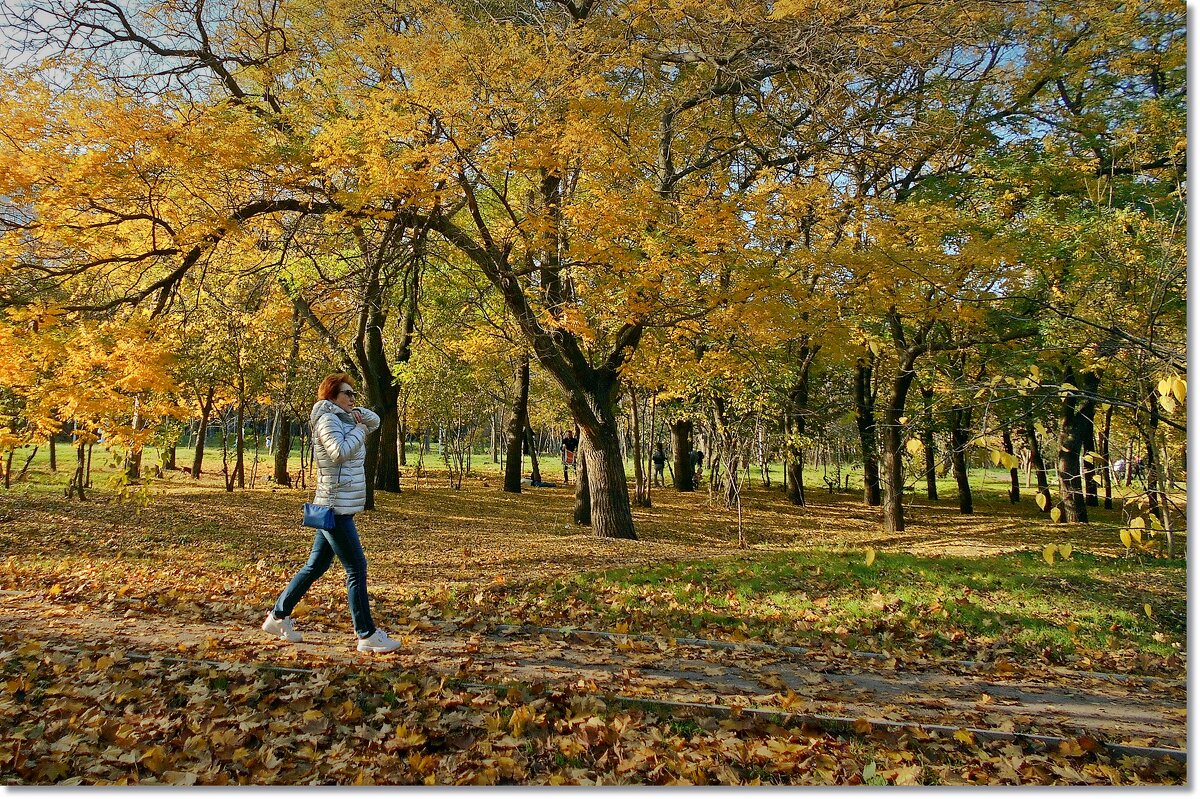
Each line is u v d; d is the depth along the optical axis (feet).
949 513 73.00
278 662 14.58
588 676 14.74
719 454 55.88
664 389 60.75
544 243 35.47
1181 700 15.72
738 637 21.42
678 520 60.95
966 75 48.88
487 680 13.91
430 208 31.60
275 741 11.00
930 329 54.49
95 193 24.47
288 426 70.95
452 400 69.51
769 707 13.16
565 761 10.91
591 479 48.73
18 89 23.81
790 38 37.32
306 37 35.17
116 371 25.89
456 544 42.32
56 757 10.18
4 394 32.12
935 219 41.98
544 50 31.71
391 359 66.33
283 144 30.12
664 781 10.32
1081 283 34.91
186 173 26.81
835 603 26.27
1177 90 46.78
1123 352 20.56
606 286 35.94
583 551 41.06
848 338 41.60
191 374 52.44
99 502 47.88
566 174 34.42
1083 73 45.91
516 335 50.01
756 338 41.68
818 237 42.63
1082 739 11.76
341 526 15.67
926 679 16.87
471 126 28.78
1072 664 20.92
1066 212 45.44
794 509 71.00
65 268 27.99
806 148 43.62
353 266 39.68
